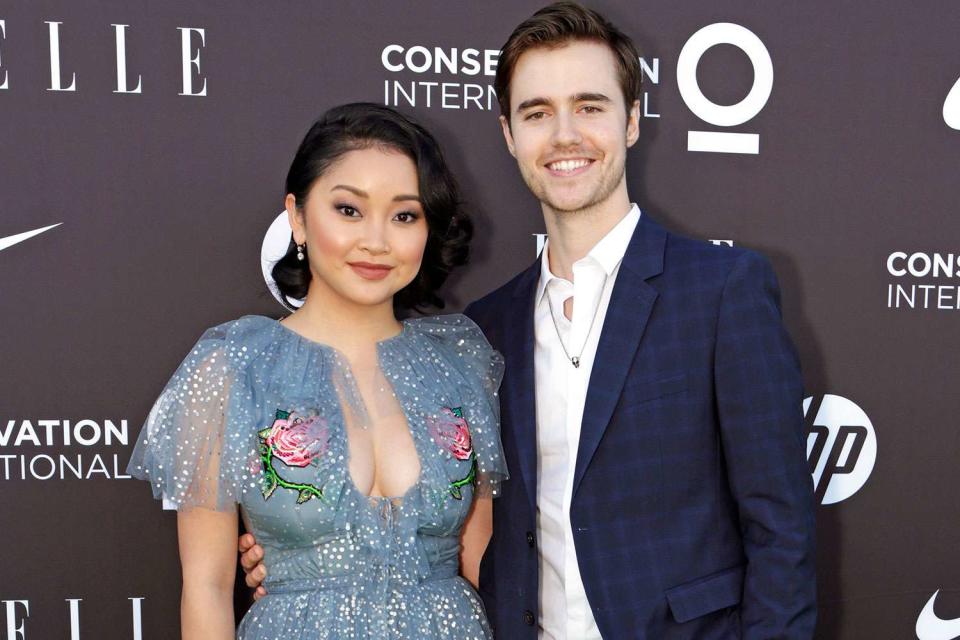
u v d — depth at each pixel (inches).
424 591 50.8
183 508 48.9
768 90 72.7
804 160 73.3
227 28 67.5
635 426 50.7
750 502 48.3
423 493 50.9
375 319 55.1
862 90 73.2
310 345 52.9
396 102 70.0
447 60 70.3
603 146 53.1
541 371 56.3
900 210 74.0
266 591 52.2
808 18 72.5
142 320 68.2
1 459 67.3
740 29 72.1
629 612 49.7
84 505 68.5
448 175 53.8
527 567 53.8
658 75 71.9
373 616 48.6
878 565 75.4
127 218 67.6
